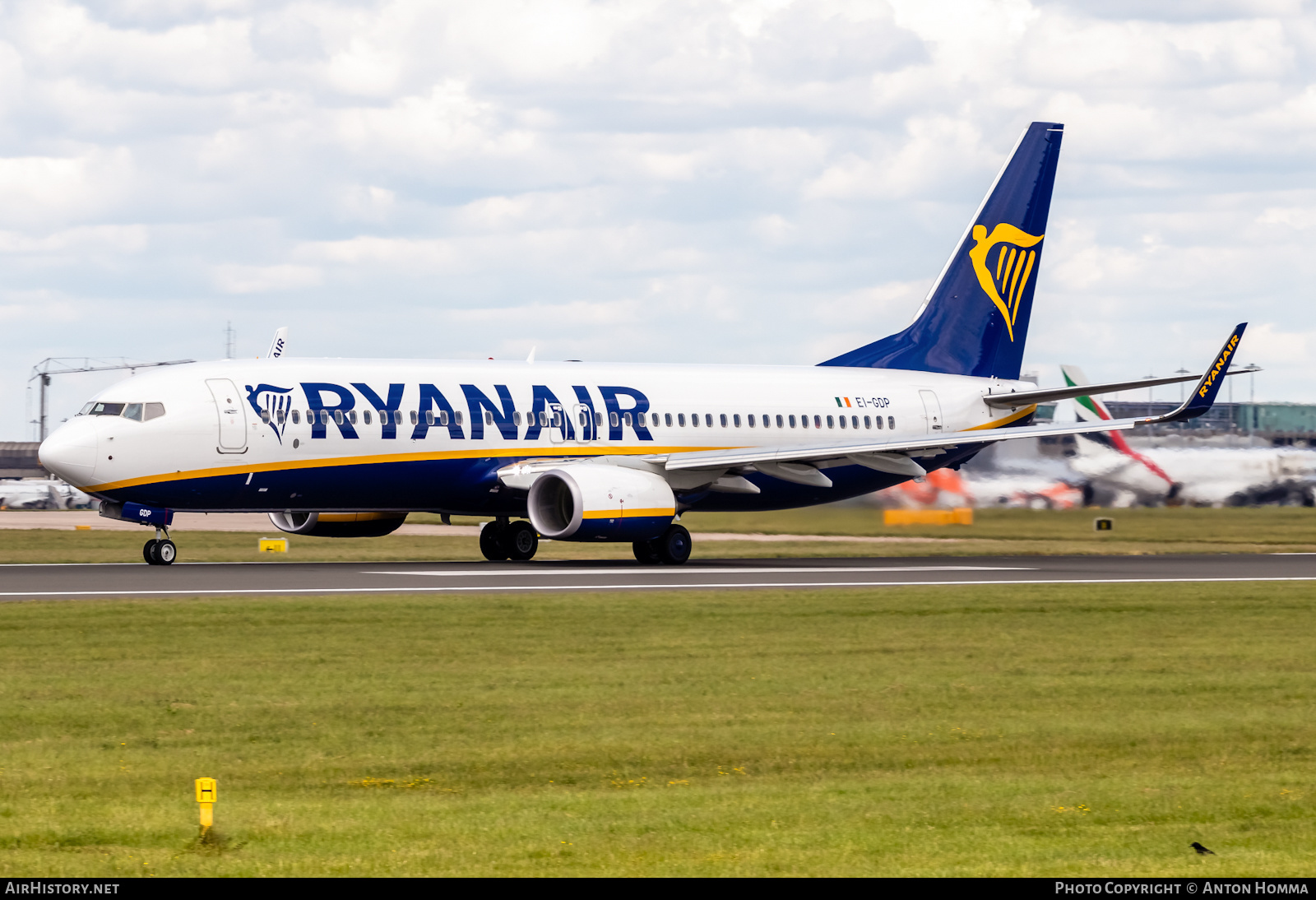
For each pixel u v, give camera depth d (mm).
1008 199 180750
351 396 138625
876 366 176375
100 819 43906
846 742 56188
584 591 110375
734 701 64312
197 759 52719
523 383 149125
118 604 98438
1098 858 40219
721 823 43781
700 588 114875
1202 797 47656
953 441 150375
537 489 140250
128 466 129875
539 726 58719
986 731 58500
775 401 164750
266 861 39469
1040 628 91250
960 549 175250
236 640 82000
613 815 44625
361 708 62031
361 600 102062
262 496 135625
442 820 43906
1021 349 184125
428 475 141375
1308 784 49781
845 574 131000
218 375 135375
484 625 89000
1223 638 87250
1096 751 55031
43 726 58156
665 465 147750
